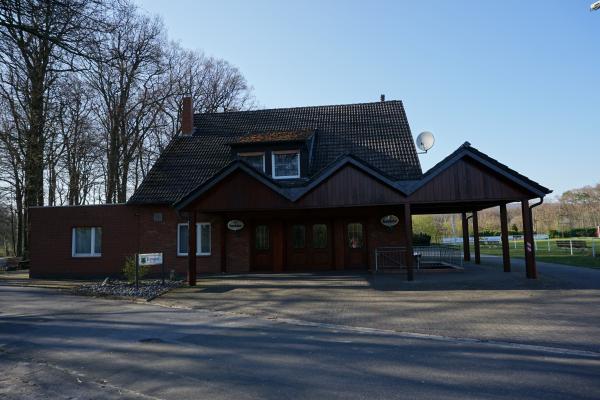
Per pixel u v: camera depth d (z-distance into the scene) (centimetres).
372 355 725
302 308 1166
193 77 3975
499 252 3550
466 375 613
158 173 2153
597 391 542
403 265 1872
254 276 1823
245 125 2466
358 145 2116
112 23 1350
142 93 3166
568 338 809
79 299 1397
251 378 615
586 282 1437
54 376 638
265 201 1562
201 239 2031
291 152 2044
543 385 566
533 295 1232
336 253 1992
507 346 771
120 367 677
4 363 710
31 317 1096
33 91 2264
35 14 1192
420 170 1875
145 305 1282
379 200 1504
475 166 1466
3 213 3988
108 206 2083
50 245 2111
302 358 713
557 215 6619
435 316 1026
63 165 3195
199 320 1048
